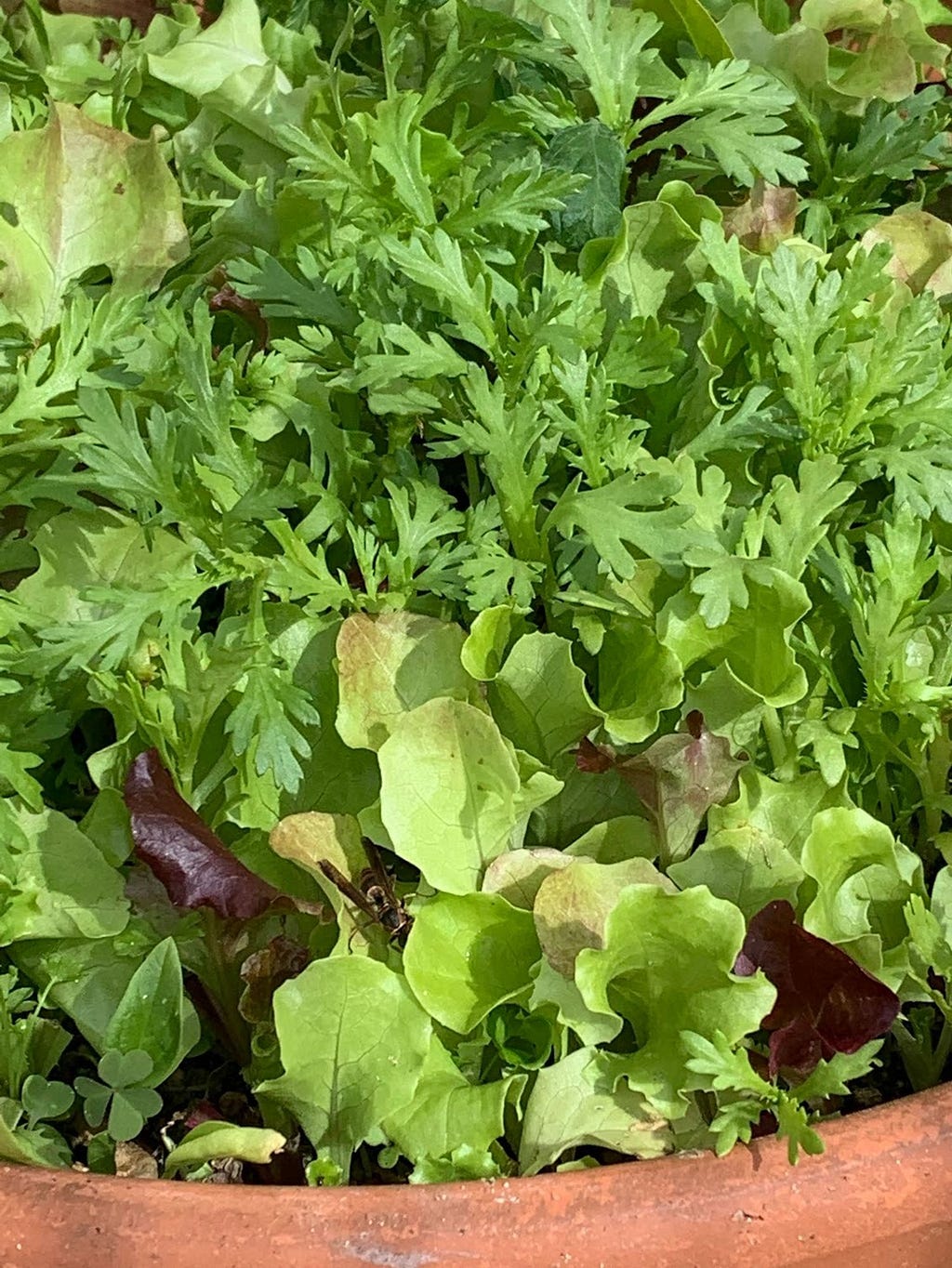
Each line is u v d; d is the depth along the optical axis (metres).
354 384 0.44
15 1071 0.39
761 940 0.39
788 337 0.45
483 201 0.46
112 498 0.44
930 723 0.43
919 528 0.44
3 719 0.42
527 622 0.45
